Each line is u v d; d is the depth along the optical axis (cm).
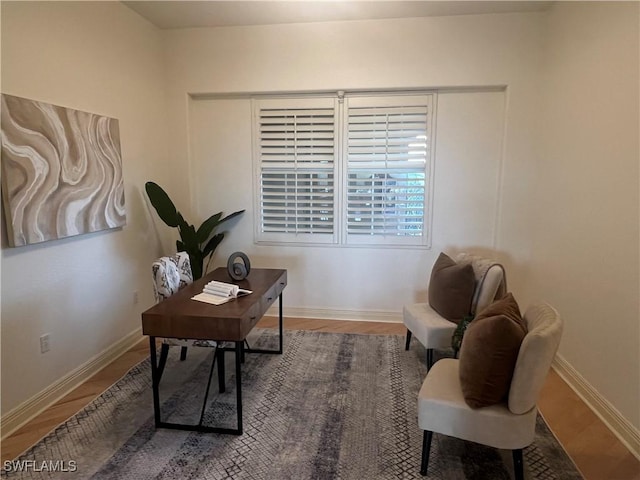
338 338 348
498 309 185
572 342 277
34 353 237
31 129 225
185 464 192
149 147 356
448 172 365
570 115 285
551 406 248
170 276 263
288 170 387
